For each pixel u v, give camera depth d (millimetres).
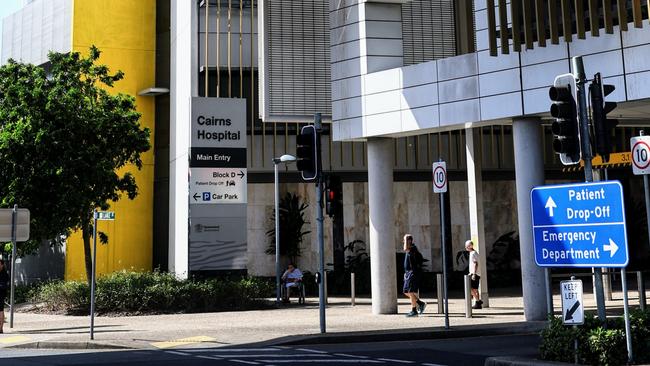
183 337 15680
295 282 27062
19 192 25484
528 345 14000
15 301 31547
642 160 14406
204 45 36094
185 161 34031
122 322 19781
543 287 17828
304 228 36688
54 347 14969
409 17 29375
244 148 24234
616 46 16750
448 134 38688
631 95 16469
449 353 13023
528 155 18109
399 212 37781
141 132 28172
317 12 27094
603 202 9898
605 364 9820
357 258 36031
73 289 23438
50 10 41719
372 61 21000
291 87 26484
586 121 10773
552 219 10523
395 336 15453
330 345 14656
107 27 39375
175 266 34969
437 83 19438
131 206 38594
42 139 25219
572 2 17422
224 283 23578
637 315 10359
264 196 36500
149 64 39906
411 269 19594
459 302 25219
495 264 38406
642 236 40594
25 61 43625
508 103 18062
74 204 25625
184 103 35625
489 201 39000
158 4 40438
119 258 38094
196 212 23578
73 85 27016
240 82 36375
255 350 13781
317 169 16031
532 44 17609
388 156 21156
